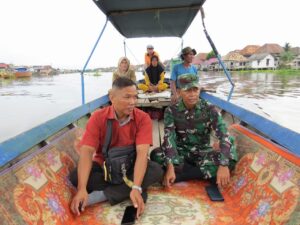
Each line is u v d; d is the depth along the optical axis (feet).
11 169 5.46
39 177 6.07
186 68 16.42
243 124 9.50
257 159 7.02
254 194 6.38
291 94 77.36
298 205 4.87
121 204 7.14
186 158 8.54
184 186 8.09
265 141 7.17
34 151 6.98
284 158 5.98
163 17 17.97
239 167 7.70
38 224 5.24
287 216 4.95
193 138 8.36
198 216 6.53
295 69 239.30
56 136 8.40
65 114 9.46
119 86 6.57
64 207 6.27
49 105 73.77
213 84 107.04
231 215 6.54
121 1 14.65
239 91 83.97
